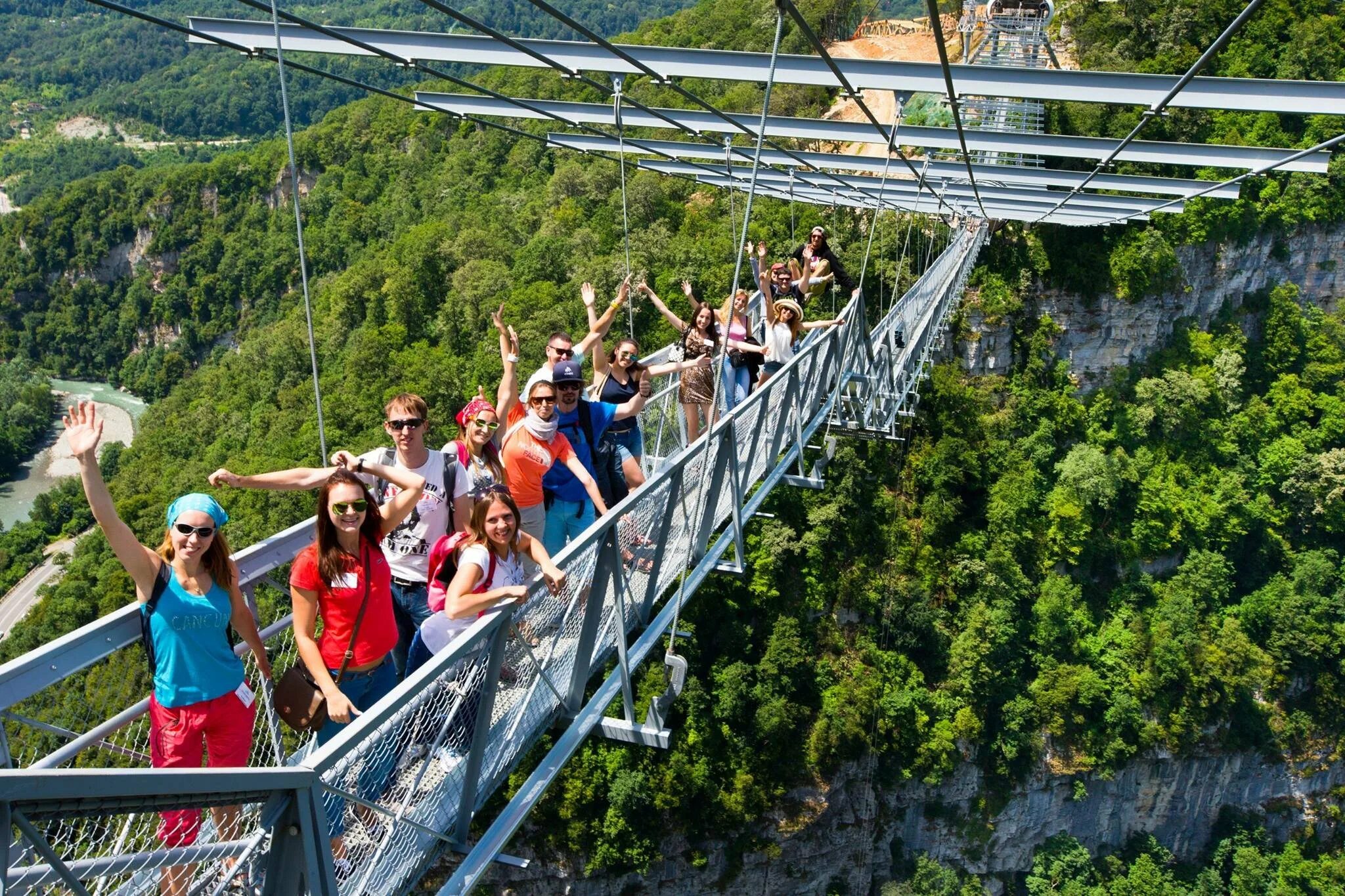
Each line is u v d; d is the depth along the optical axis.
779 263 13.36
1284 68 52.31
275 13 5.62
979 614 39.31
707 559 9.56
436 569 5.53
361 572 4.95
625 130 23.81
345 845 4.49
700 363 10.20
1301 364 52.34
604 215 52.88
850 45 56.41
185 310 100.62
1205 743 42.12
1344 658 44.38
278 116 166.12
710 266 46.06
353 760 4.16
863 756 36.00
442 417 45.81
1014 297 47.97
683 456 7.73
